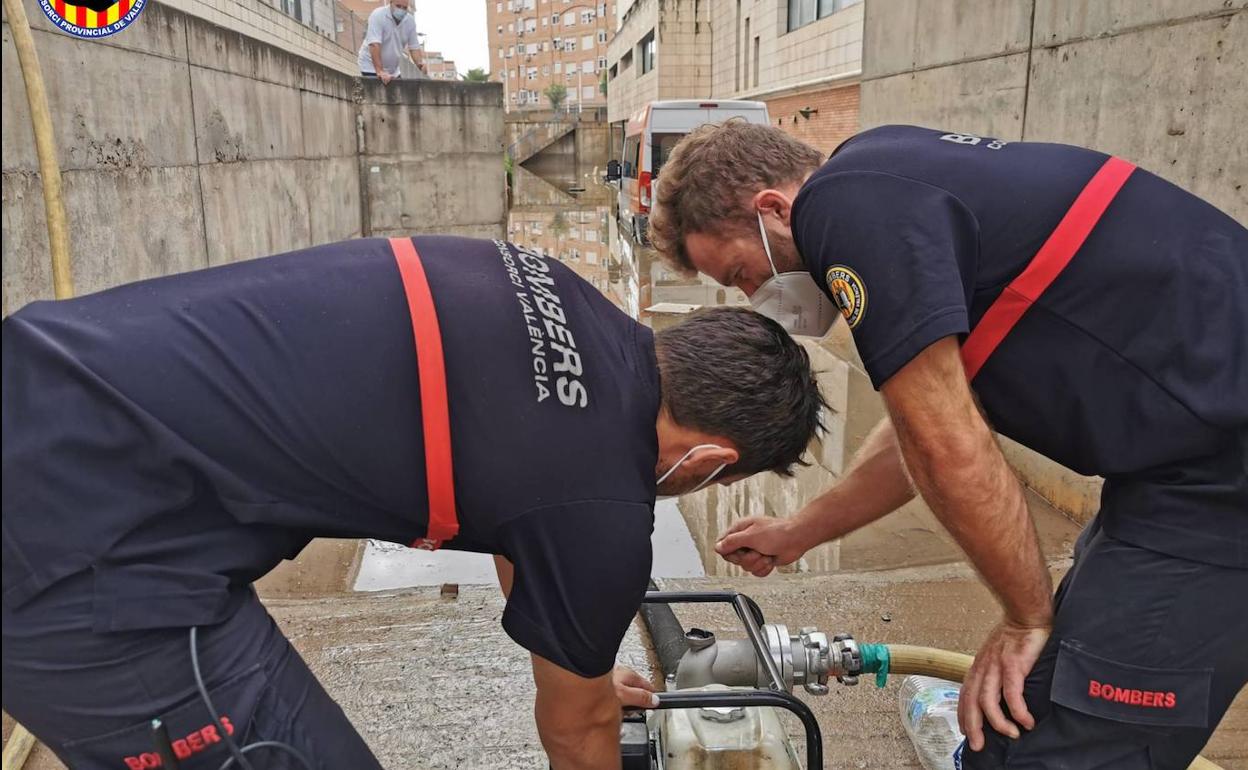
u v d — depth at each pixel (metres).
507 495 1.26
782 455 1.49
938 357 1.37
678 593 1.90
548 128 43.62
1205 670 1.42
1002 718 1.51
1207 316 1.37
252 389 1.22
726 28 20.95
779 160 1.74
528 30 77.12
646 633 2.92
